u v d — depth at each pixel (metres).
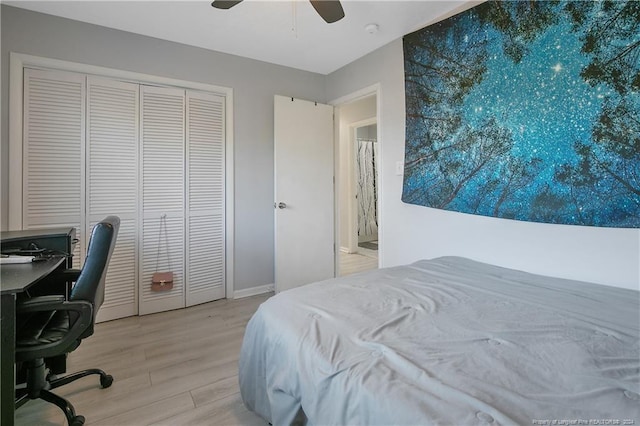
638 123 1.50
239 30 2.66
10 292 1.13
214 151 3.11
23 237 1.81
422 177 2.58
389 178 2.92
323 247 3.67
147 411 1.57
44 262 1.52
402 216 2.81
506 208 2.03
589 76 1.65
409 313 1.26
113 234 1.50
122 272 2.72
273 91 3.40
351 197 5.50
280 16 2.44
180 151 2.93
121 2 2.25
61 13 2.38
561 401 0.73
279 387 1.12
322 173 3.64
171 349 2.20
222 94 3.13
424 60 2.53
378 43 2.91
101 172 2.60
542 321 1.19
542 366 0.88
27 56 2.31
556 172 1.79
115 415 1.54
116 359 2.06
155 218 2.84
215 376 1.88
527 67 1.89
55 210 2.45
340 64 3.40
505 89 2.01
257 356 1.37
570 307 1.34
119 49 2.64
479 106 2.16
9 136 2.27
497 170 2.07
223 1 1.76
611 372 0.86
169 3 2.27
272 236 3.46
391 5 2.29
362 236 6.29
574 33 1.69
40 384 1.53
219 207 3.17
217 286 3.19
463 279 1.75
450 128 2.35
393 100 2.86
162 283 2.82
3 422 1.16
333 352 0.99
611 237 1.65
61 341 1.39
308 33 2.71
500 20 2.02
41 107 2.38
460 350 0.97
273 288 3.47
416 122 2.61
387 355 0.95
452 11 2.34
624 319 1.21
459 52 2.27
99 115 2.58
